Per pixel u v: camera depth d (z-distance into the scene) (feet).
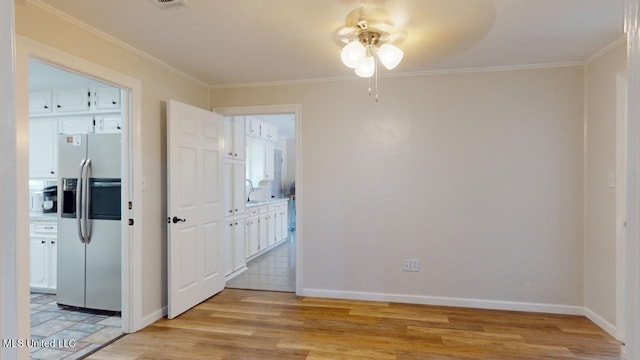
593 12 7.14
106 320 10.12
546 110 10.39
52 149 12.71
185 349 8.34
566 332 9.07
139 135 9.39
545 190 10.43
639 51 1.33
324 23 7.70
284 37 8.43
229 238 14.46
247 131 18.12
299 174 12.07
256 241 18.08
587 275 10.01
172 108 10.07
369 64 7.50
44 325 9.77
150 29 7.99
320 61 10.16
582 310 10.18
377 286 11.55
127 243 9.26
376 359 7.81
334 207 11.84
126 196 9.25
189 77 11.56
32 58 6.81
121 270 9.88
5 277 1.27
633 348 1.38
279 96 12.23
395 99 11.38
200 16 7.36
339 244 11.80
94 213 10.55
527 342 8.55
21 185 6.24
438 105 11.09
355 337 8.89
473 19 7.43
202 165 11.53
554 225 10.38
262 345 8.50
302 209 12.07
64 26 7.31
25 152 6.33
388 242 11.46
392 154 11.41
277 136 25.58
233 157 14.99
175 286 10.21
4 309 1.26
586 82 10.05
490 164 10.76
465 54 9.53
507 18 7.39
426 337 8.86
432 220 11.15
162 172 10.40
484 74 10.75
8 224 1.27
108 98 11.97
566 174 10.29
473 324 9.61
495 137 10.72
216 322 9.87
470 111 10.87
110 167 10.46
